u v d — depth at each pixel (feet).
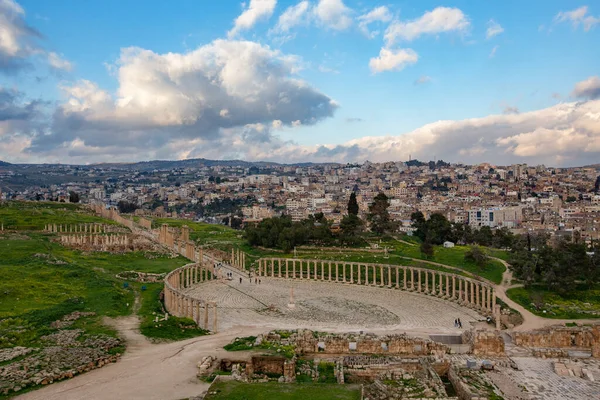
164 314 339.16
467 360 254.06
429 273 526.98
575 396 215.72
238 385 192.75
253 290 501.56
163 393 197.26
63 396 193.77
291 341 276.00
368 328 351.25
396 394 206.28
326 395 182.50
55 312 322.14
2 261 481.87
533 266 450.30
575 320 365.61
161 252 622.13
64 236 643.45
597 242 636.07
